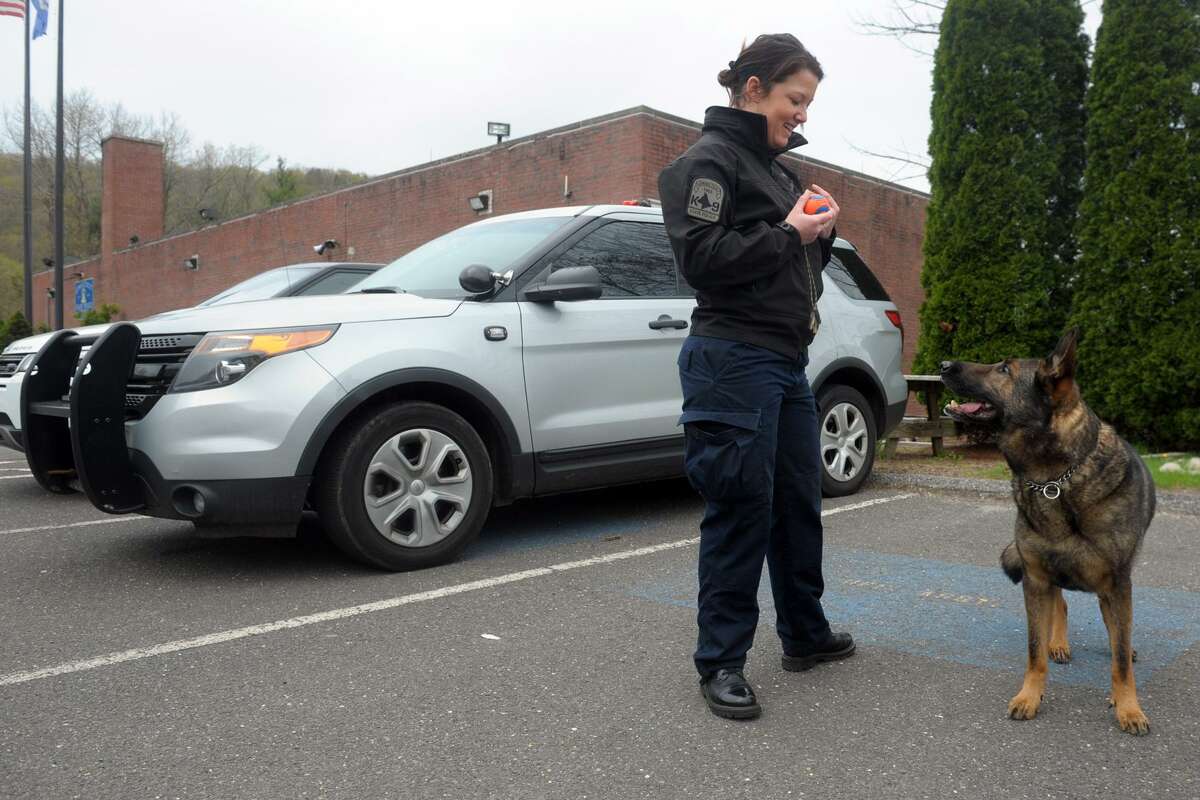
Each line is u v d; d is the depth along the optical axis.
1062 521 2.67
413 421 4.24
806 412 2.91
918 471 6.86
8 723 2.66
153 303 24.17
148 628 3.50
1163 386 7.41
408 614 3.65
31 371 4.57
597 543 4.88
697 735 2.57
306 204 18.52
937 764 2.40
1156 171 7.35
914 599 3.87
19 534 5.20
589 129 12.36
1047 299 8.26
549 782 2.30
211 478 3.86
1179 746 2.51
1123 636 2.64
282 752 2.47
